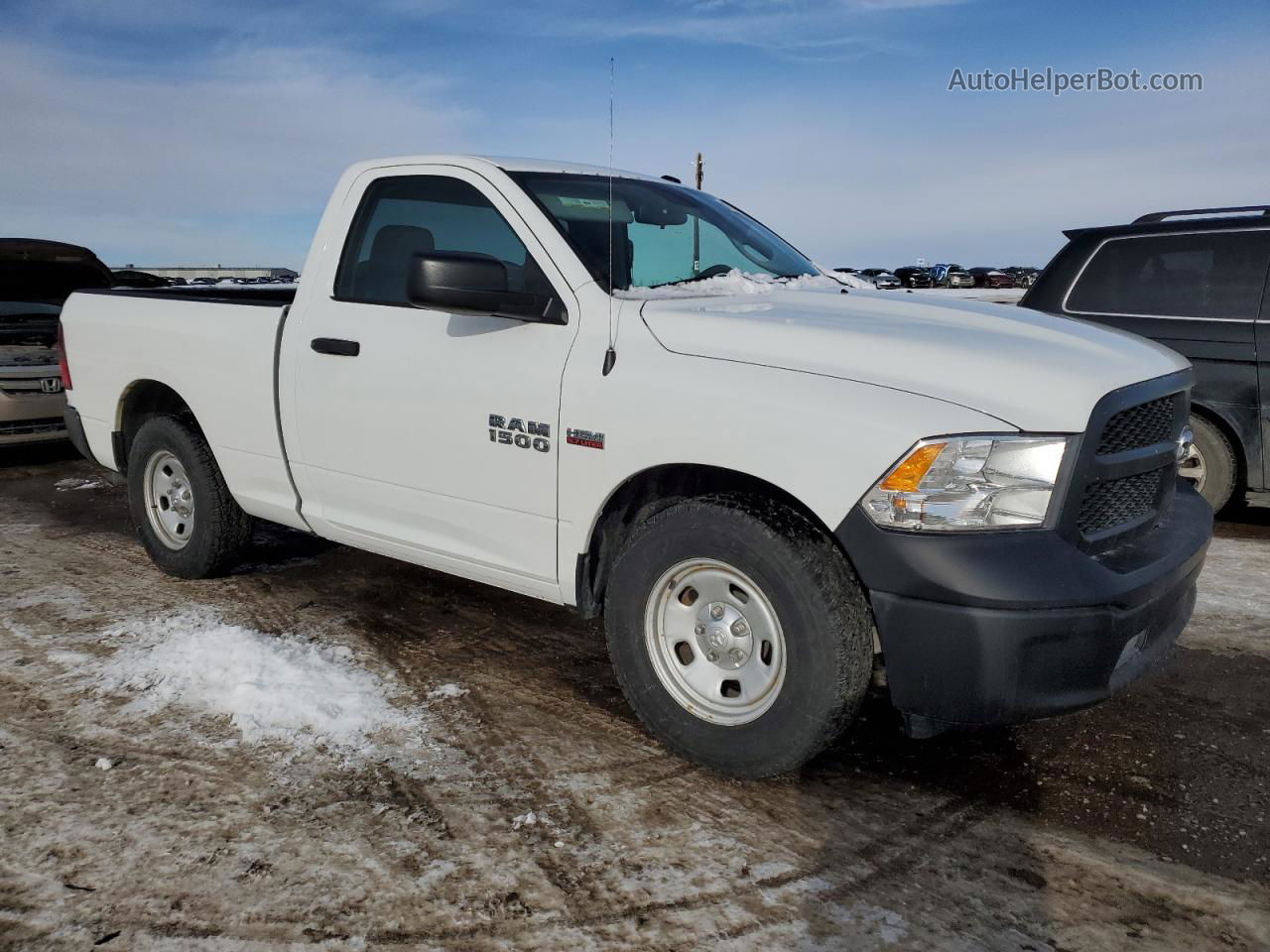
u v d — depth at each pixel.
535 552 3.32
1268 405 5.58
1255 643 4.08
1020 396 2.55
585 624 4.24
